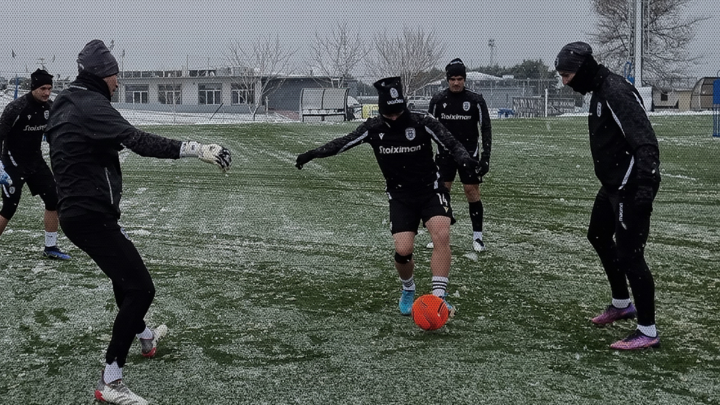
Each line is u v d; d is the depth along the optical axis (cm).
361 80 6275
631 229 453
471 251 736
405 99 494
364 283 619
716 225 858
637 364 432
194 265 679
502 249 746
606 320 508
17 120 673
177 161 1573
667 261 683
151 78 6356
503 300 567
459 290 595
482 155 758
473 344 470
